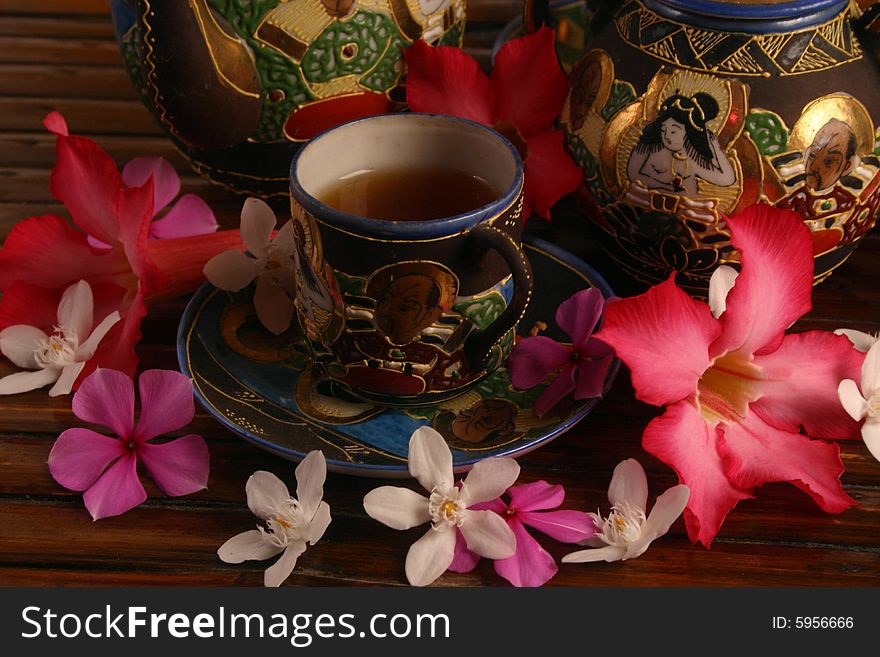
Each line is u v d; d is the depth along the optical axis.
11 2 0.76
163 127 0.61
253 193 0.61
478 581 0.50
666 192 0.54
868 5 0.54
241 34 0.56
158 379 0.53
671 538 0.51
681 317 0.51
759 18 0.52
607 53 0.55
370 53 0.58
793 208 0.53
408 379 0.52
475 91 0.59
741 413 0.52
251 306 0.57
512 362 0.54
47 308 0.57
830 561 0.51
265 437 0.52
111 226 0.56
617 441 0.54
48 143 0.66
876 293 0.59
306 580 0.50
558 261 0.58
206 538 0.51
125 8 0.58
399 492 0.51
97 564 0.50
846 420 0.52
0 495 0.52
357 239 0.50
